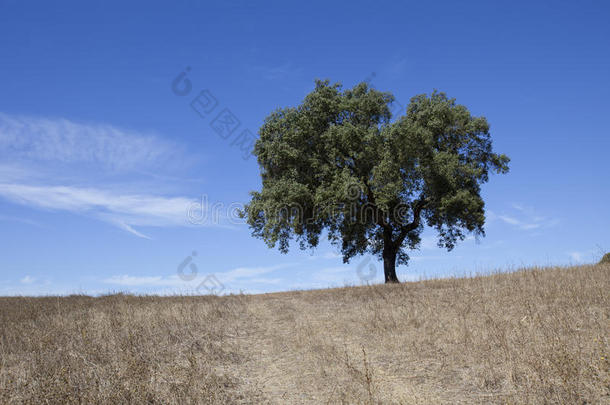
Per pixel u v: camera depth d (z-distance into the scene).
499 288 14.15
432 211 24.91
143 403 5.89
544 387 6.09
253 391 6.88
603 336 8.00
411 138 21.45
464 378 6.84
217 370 7.99
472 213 22.97
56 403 5.80
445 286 16.44
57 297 20.53
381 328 10.60
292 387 7.06
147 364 7.60
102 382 6.54
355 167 23.70
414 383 6.85
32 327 11.36
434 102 24.00
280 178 23.50
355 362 8.15
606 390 5.85
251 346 10.03
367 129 23.45
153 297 19.39
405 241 26.98
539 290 12.74
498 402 5.88
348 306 14.75
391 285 18.78
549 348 7.39
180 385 6.71
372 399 6.19
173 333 10.48
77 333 10.24
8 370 7.42
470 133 24.08
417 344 8.98
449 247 25.75
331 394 6.54
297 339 10.22
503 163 24.64
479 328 9.52
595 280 13.27
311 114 23.72
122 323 11.47
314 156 23.30
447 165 22.06
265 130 23.97
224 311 14.73
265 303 17.36
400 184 21.97
